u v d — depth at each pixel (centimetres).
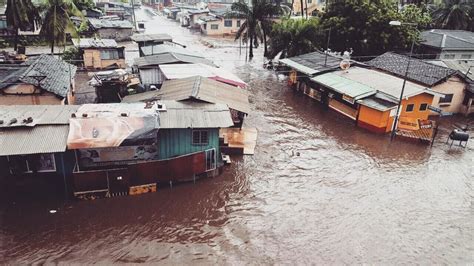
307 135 2877
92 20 6012
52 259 1498
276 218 1836
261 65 5366
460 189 2181
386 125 2919
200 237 1678
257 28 5431
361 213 1902
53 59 3206
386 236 1739
